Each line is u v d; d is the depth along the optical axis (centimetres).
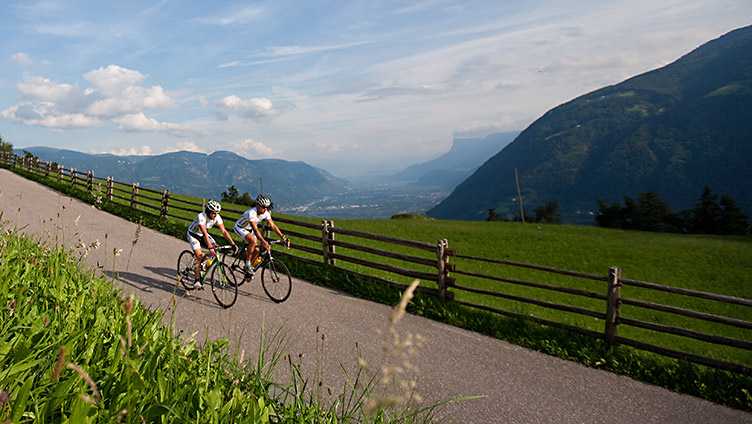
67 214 1833
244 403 289
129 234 1528
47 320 364
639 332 1338
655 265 2642
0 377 237
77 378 239
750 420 539
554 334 770
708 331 1549
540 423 506
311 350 648
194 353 351
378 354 657
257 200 883
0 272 441
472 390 574
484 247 2967
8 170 4212
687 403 578
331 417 327
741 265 2655
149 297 821
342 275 1088
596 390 601
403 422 364
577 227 4306
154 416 241
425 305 910
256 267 907
